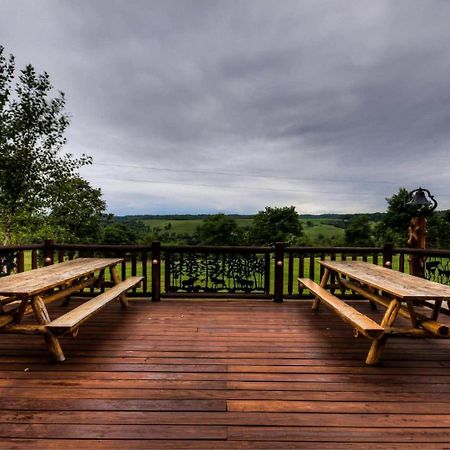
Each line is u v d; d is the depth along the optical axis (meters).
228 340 3.33
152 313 4.36
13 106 10.27
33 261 5.02
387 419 1.94
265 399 2.16
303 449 1.66
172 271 5.26
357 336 3.38
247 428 1.83
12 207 10.40
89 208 15.02
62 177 11.35
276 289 5.11
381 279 3.36
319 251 5.17
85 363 2.71
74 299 5.07
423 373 2.61
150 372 2.55
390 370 2.65
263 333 3.57
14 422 1.85
